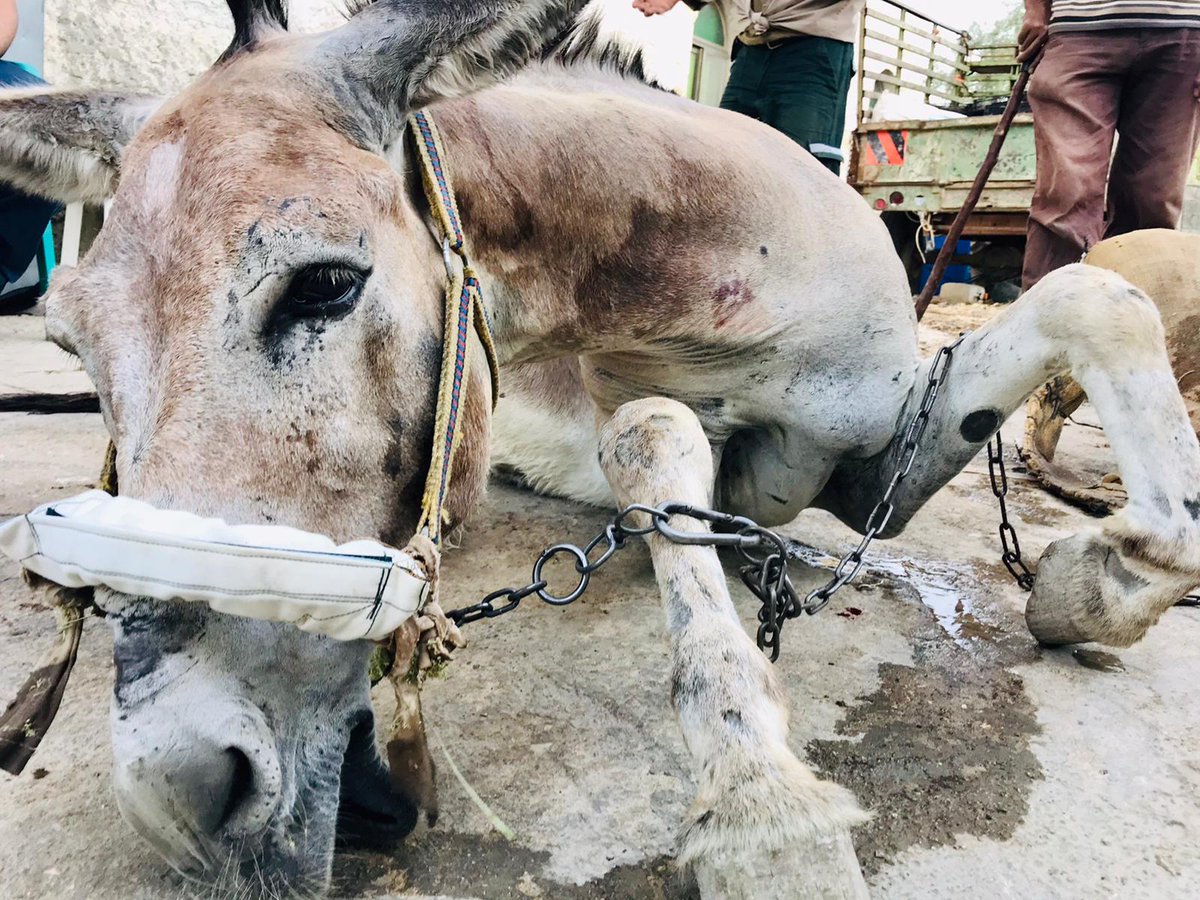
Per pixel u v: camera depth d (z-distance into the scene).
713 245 2.09
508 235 1.83
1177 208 4.16
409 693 1.38
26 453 3.51
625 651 2.17
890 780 1.72
